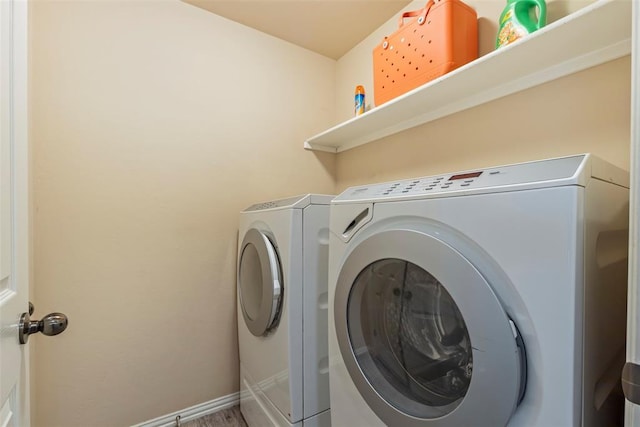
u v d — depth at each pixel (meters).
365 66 2.06
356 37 2.06
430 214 0.75
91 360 1.46
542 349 0.56
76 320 1.42
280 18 1.87
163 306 1.64
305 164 2.15
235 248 1.86
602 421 0.63
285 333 1.26
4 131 0.68
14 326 0.72
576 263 0.54
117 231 1.52
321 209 1.33
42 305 1.34
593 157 0.62
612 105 1.03
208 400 1.76
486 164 1.38
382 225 0.88
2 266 0.66
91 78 1.47
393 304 0.87
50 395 1.36
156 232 1.63
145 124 1.60
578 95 1.11
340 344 0.97
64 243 1.40
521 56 1.08
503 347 0.59
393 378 0.87
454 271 0.67
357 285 0.93
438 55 1.29
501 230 0.62
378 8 1.79
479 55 1.39
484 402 0.61
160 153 1.64
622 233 0.73
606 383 0.64
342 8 1.78
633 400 0.49
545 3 1.12
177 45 1.70
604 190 0.65
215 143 1.81
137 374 1.57
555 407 0.55
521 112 1.26
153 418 1.61
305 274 1.28
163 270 1.64
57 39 1.40
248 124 1.93
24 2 0.81
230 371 1.83
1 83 0.67
